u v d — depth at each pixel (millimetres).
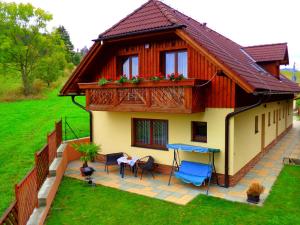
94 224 7375
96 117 13875
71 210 8227
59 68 46125
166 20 10734
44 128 21359
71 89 13656
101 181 10898
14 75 45344
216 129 10305
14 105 35188
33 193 7285
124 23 12445
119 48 12664
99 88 11836
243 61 13797
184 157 11109
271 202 8688
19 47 41469
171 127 11375
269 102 16047
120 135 13000
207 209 8234
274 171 12102
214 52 9906
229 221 7469
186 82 9336
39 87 47844
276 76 17484
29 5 41906
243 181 10781
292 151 16125
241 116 10867
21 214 6074
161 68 11602
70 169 12523
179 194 9469
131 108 10797
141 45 12008
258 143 13820
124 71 13125
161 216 7824
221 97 10117
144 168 10984
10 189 9461
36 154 7965
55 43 45531
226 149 10039
